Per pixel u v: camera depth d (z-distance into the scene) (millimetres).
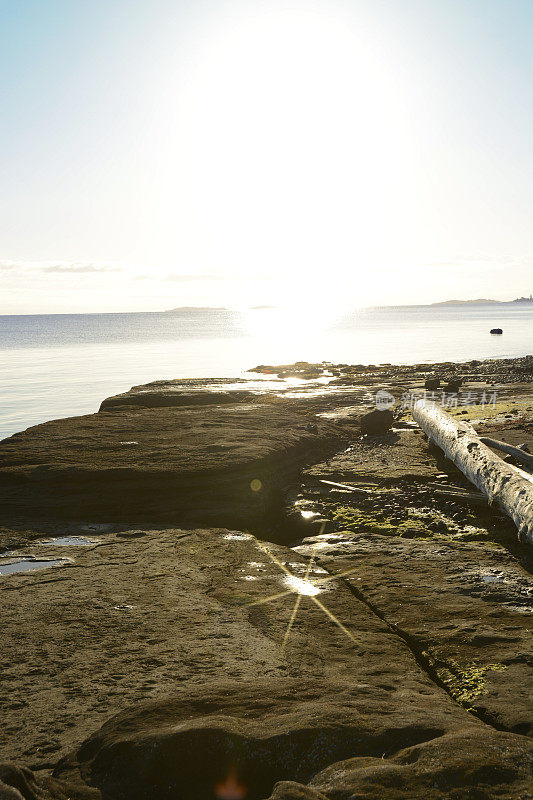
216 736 2854
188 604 6062
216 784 2744
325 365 39594
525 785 2432
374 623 5547
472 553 7586
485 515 9398
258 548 8070
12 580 6859
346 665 4691
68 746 3574
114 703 4121
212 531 9000
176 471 10812
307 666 4652
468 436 11977
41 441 13320
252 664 4699
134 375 41000
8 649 5051
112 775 2867
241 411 17641
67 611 5883
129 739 2998
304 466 13016
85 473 10781
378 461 13156
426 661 4836
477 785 2426
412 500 10320
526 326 108500
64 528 9336
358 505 10258
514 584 6414
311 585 6625
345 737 2867
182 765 2797
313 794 2359
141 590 6492
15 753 3523
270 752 2814
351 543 8188
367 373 34625
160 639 5211
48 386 35281
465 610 5742
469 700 4121
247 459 11430
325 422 17516
